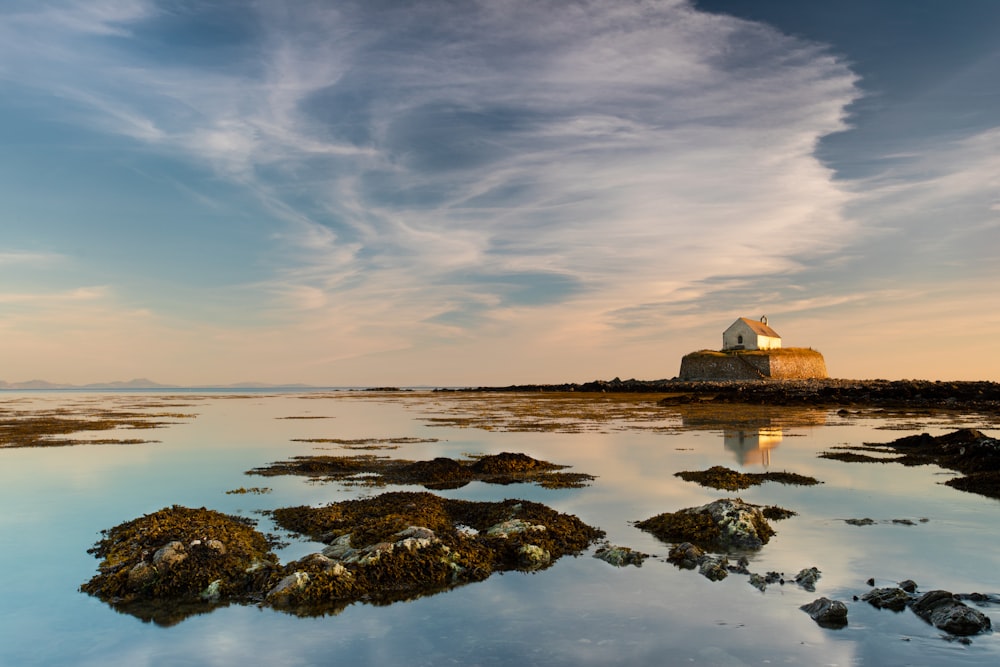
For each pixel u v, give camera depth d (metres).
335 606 10.38
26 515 16.92
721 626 9.37
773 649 8.59
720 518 14.37
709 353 111.06
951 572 11.73
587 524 15.61
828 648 8.59
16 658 8.66
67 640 9.21
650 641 8.88
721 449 29.23
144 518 14.30
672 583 11.30
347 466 24.92
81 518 16.59
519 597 10.70
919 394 62.88
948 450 26.72
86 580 11.75
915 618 9.54
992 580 11.30
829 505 17.47
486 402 82.75
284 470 24.19
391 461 26.53
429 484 21.28
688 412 54.62
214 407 76.31
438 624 9.59
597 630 9.28
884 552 12.99
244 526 14.60
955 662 8.13
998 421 43.38
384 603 10.48
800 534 14.44
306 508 17.05
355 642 9.00
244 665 8.37
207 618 9.97
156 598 10.77
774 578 11.42
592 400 81.75
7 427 42.62
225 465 25.55
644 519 16.19
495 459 24.11
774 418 47.12
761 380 101.25
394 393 155.75
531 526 13.91
